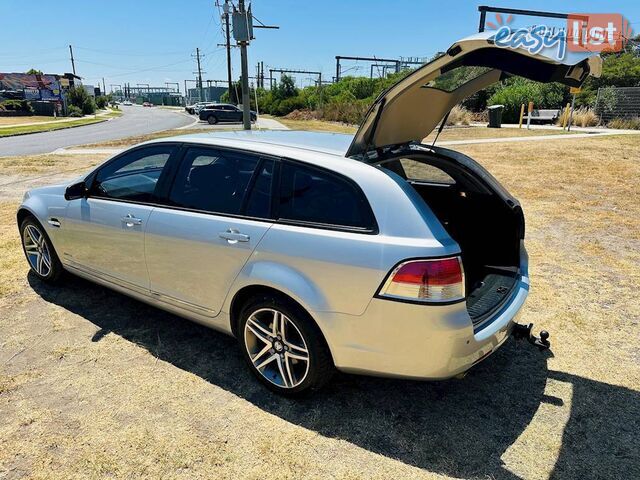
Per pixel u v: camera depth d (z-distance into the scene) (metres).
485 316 2.60
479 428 2.60
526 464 2.35
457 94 3.11
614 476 2.29
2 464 2.31
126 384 2.94
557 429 2.60
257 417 2.67
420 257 2.24
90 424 2.58
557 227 6.28
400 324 2.30
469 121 25.78
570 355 3.31
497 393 2.90
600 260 5.08
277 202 2.69
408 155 2.95
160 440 2.48
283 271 2.58
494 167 10.94
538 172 10.27
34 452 2.39
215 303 2.98
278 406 2.77
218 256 2.84
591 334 3.59
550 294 4.25
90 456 2.37
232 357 3.26
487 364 3.22
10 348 3.31
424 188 3.52
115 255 3.50
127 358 3.22
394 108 2.71
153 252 3.20
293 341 2.73
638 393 2.90
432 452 2.43
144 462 2.34
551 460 2.38
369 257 2.32
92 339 3.45
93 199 3.61
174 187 3.15
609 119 23.80
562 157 12.20
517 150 13.65
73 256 3.90
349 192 2.49
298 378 2.77
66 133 26.72
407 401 2.82
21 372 3.04
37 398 2.79
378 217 2.38
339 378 3.04
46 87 51.19
